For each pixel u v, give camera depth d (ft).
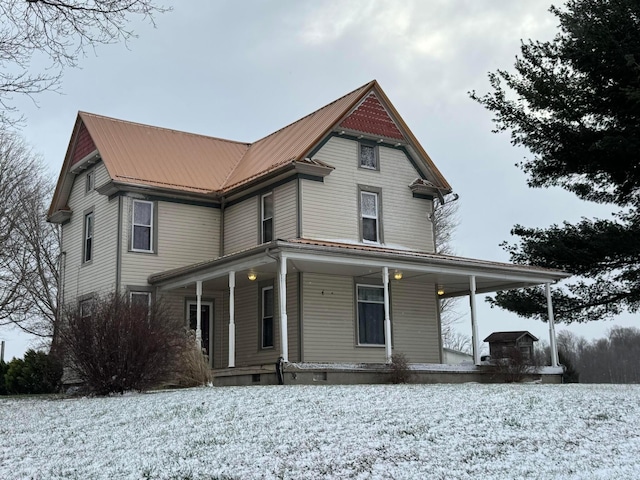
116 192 74.08
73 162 84.94
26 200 112.78
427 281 75.25
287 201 69.87
